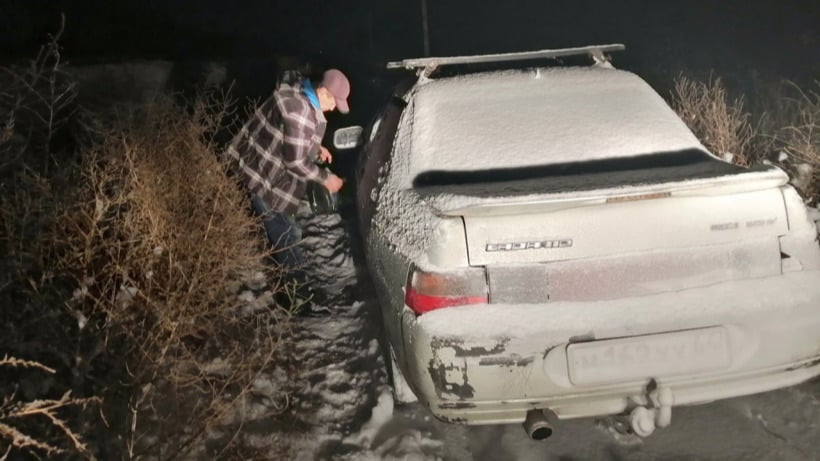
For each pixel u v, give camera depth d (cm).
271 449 318
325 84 441
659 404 274
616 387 276
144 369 316
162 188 372
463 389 276
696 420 332
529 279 279
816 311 284
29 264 344
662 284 283
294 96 428
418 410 349
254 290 459
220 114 474
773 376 288
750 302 280
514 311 277
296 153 430
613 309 277
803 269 292
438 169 367
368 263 393
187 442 291
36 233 351
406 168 369
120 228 364
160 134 423
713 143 524
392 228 326
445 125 386
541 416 282
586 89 406
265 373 370
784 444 312
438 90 406
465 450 321
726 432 322
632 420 279
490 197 280
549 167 365
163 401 324
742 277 288
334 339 426
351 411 355
